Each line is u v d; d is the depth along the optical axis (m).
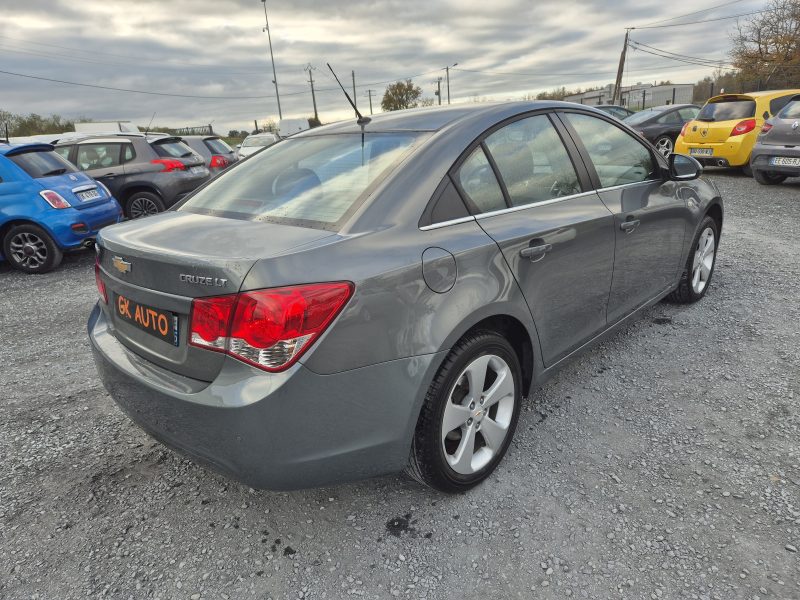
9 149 6.56
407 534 2.13
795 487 2.26
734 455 2.47
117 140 8.82
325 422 1.81
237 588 1.93
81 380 3.58
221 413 1.74
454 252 2.08
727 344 3.54
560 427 2.76
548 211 2.57
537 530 2.11
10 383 3.56
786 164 8.87
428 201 2.12
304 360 1.72
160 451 2.75
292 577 1.96
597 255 2.80
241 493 2.41
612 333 3.16
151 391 1.93
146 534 2.20
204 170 9.73
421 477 2.18
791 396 2.91
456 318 2.04
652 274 3.43
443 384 2.06
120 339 2.21
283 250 1.78
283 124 24.36
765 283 4.62
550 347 2.63
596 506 2.21
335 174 2.30
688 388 3.05
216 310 1.73
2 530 2.24
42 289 5.97
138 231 2.19
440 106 2.77
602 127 3.16
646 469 2.42
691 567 1.90
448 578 1.92
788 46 33.50
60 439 2.88
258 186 2.46
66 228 6.54
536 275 2.42
